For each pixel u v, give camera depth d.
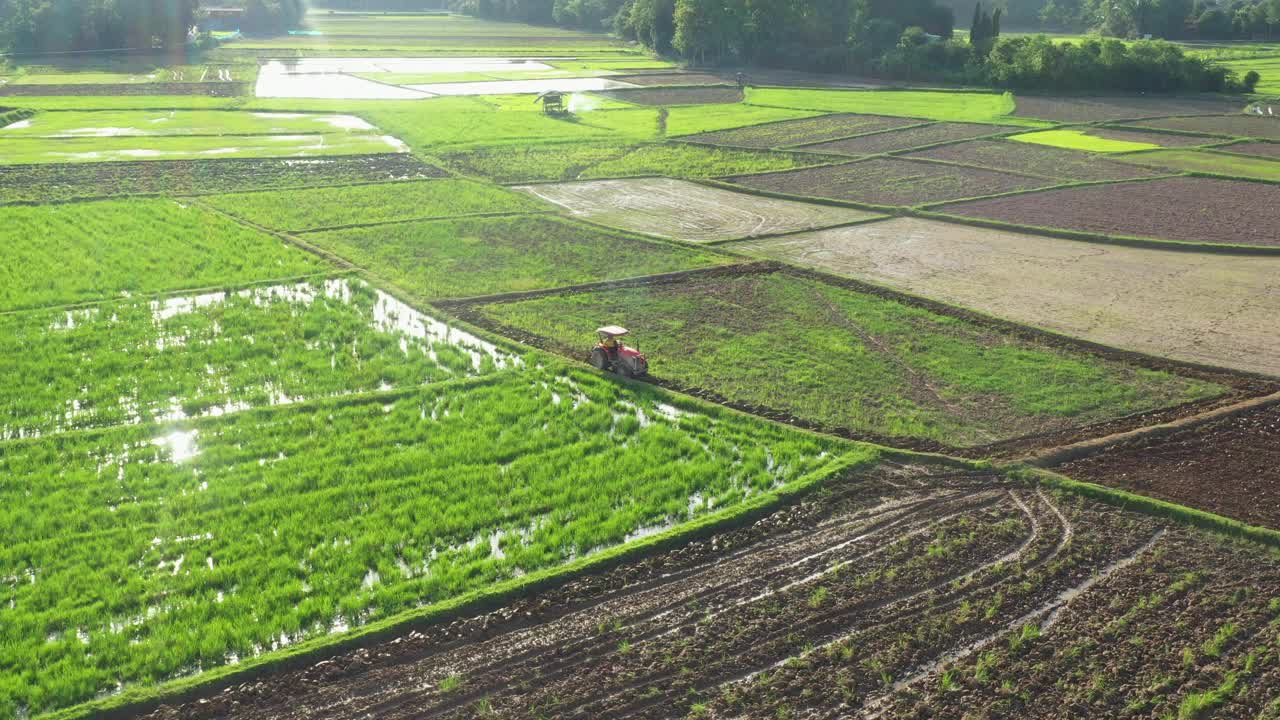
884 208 73.44
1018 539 31.05
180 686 24.27
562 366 44.06
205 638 25.98
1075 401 40.62
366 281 56.22
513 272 57.94
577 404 40.69
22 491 33.38
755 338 47.47
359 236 65.62
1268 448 36.72
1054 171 86.25
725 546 30.67
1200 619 26.98
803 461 35.69
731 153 95.88
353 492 33.50
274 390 41.81
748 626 26.86
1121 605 27.62
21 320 48.78
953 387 42.00
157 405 40.09
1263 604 27.61
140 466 35.03
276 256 60.66
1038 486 34.16
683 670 25.11
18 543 30.22
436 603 27.58
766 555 30.30
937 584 28.73
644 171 87.38
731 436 37.69
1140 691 24.28
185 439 37.34
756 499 33.03
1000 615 27.25
